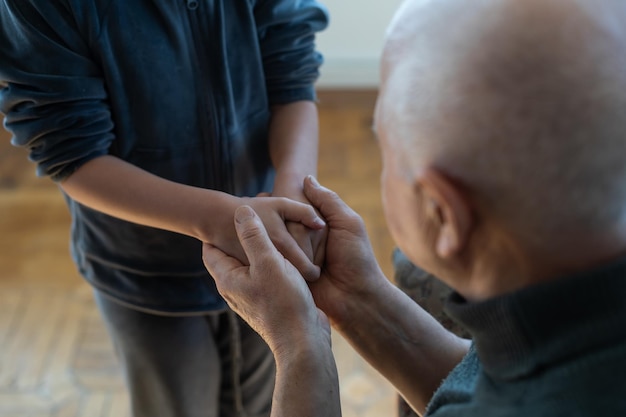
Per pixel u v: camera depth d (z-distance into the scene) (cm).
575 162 64
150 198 107
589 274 66
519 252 69
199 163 116
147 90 108
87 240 122
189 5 106
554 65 64
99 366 185
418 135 68
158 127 111
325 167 254
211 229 104
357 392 178
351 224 102
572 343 67
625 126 64
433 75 68
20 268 213
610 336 66
